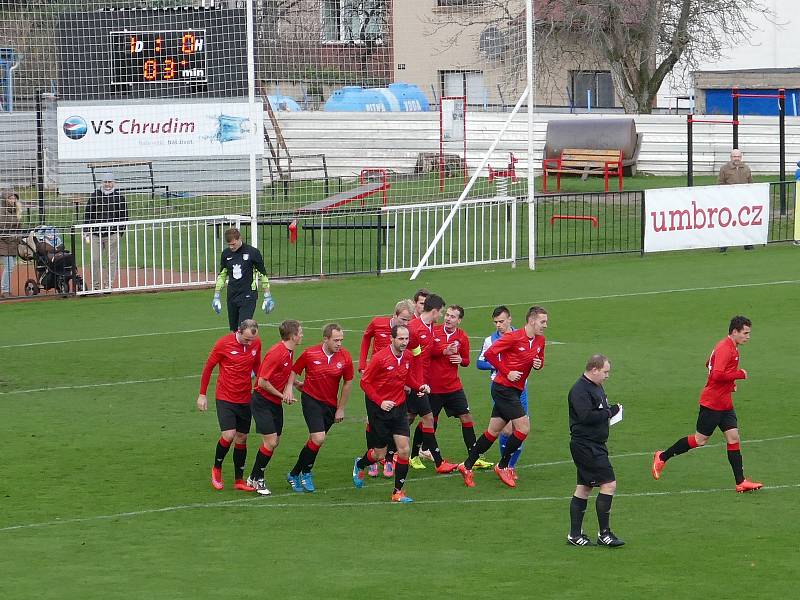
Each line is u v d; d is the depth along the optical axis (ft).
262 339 198.29
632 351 187.11
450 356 131.64
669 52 472.03
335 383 125.18
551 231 298.35
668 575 95.81
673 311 217.56
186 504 120.47
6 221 251.39
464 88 309.01
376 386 122.01
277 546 105.91
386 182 295.69
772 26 530.68
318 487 127.24
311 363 123.75
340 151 342.23
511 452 126.11
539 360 125.18
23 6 274.57
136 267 252.42
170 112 267.18
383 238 298.97
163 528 111.96
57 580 95.96
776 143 406.41
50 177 285.84
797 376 170.19
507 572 97.19
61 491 124.16
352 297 239.30
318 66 285.64
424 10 305.94
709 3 457.68
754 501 117.91
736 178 294.66
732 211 284.82
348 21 289.33
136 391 168.35
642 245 282.15
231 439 125.29
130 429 149.28
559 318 213.05
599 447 104.53
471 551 103.71
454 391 133.08
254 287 188.75
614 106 549.13
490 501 121.08
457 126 319.47
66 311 231.91
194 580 95.66
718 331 200.54
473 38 308.40
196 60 268.41
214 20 268.21
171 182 288.51
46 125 283.79
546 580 94.84
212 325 215.10
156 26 268.00
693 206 282.97
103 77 270.67
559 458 136.36
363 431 149.18
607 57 472.85
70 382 173.88
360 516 116.26
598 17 453.99
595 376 104.42
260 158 294.66
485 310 220.84
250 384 126.00
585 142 382.22
